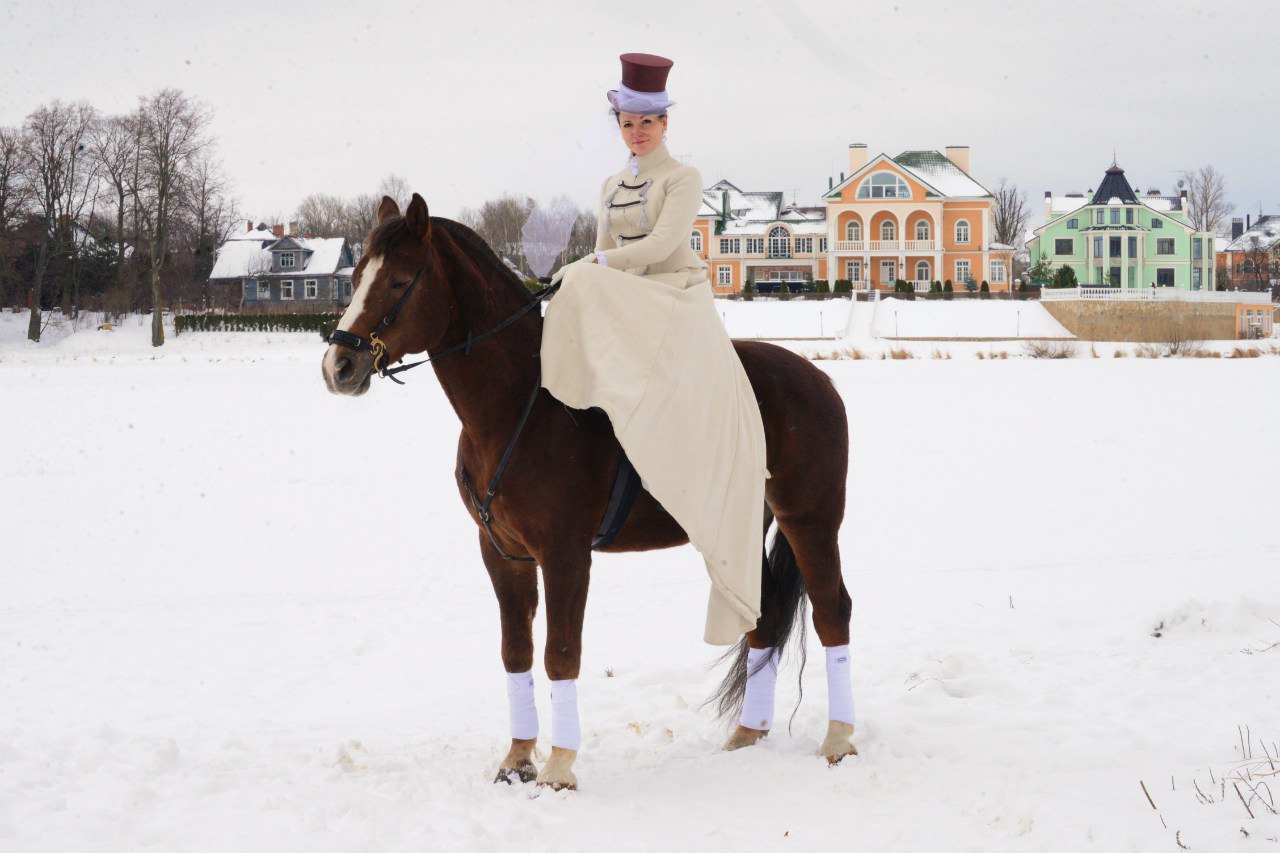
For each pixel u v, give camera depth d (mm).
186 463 16703
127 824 4258
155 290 61500
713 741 5648
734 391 5109
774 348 5727
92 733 5520
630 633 7910
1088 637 7234
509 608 5109
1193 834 4074
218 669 7203
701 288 5254
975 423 20656
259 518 12492
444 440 19156
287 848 4055
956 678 6449
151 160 61844
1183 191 104375
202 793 4680
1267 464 15086
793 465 5391
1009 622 7676
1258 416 21047
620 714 6164
